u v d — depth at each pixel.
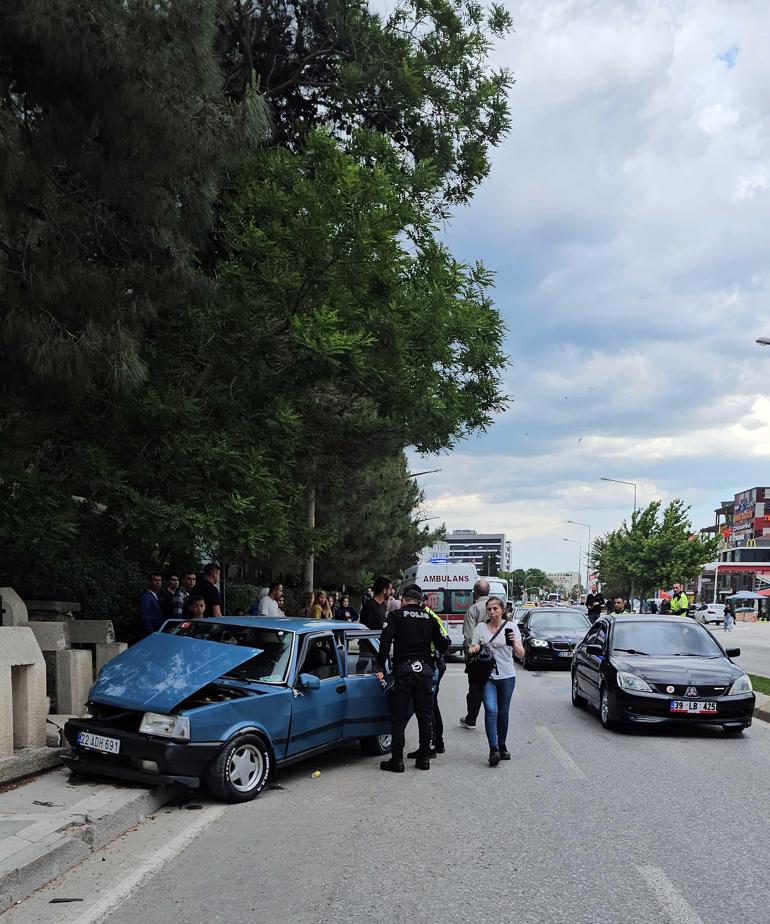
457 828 6.46
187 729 7.06
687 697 10.72
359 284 13.28
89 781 7.39
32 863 5.06
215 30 8.38
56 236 8.11
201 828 6.47
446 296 15.01
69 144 7.62
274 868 5.46
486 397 17.22
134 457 11.64
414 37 17.78
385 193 13.18
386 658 8.88
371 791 7.80
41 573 13.62
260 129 8.47
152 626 13.31
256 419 12.77
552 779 8.34
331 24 16.62
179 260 8.87
